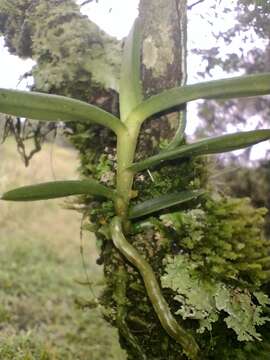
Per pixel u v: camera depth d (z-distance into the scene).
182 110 0.22
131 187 0.21
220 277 0.20
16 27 0.24
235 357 0.21
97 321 0.45
